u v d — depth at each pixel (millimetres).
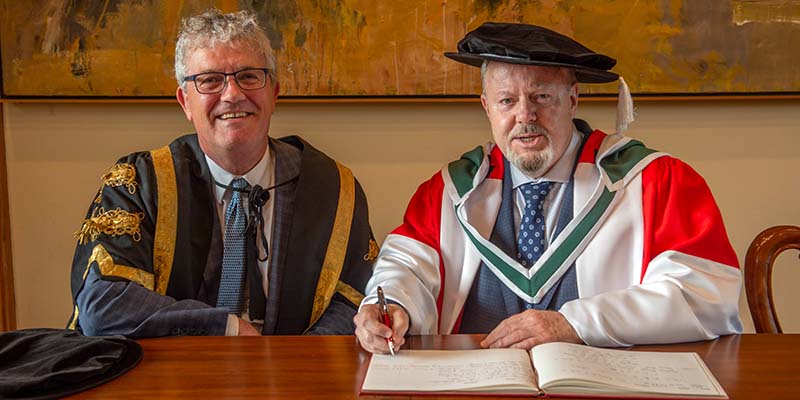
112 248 1958
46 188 2980
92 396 1309
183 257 2061
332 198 2219
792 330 3020
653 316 1604
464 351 1526
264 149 2156
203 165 2145
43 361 1396
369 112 2939
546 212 1998
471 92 2861
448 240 2033
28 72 2867
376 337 1531
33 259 3010
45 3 2848
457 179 2084
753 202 2975
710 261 1786
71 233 2996
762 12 2838
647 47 2848
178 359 1519
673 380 1324
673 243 1853
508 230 2012
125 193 2057
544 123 1912
